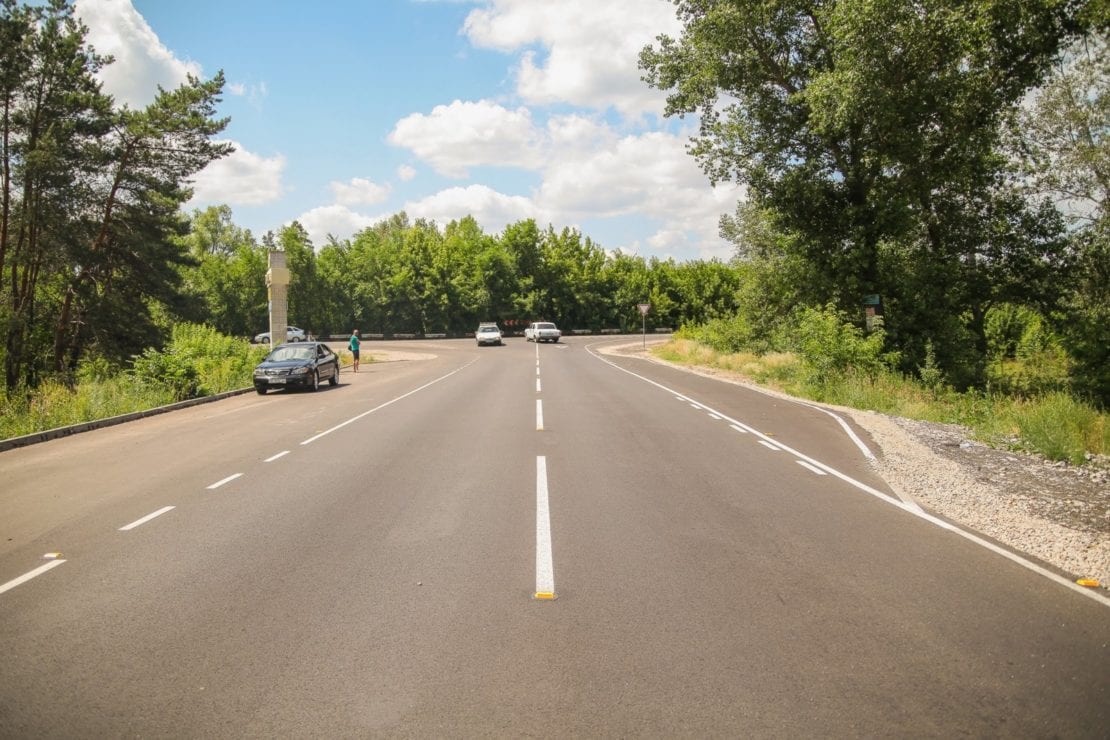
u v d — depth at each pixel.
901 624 4.64
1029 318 36.47
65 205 30.58
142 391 20.05
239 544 6.50
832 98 22.06
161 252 34.41
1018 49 21.00
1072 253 26.55
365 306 76.12
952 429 14.26
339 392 22.80
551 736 3.35
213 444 12.60
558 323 88.94
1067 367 26.78
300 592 5.27
